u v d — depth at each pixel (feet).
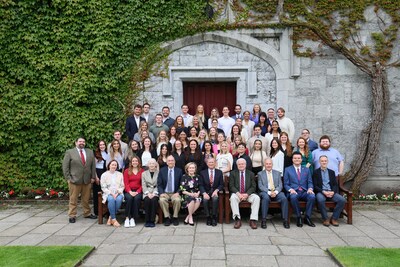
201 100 29.19
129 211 19.83
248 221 20.76
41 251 14.92
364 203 25.41
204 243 16.48
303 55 27.35
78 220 21.31
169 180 20.54
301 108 27.53
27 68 26.71
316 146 24.27
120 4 27.25
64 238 17.56
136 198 20.04
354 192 26.30
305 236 17.76
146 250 15.55
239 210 20.86
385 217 21.81
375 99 26.48
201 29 27.48
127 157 22.27
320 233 18.34
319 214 22.57
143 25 27.22
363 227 19.53
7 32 26.30
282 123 24.67
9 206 24.98
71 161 21.12
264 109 27.94
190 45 28.04
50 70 26.84
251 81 27.84
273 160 21.79
